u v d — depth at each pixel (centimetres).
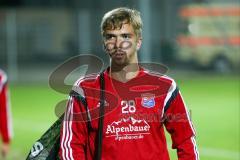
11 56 4356
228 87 3083
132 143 478
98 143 479
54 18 4903
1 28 4503
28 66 4416
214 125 1888
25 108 2359
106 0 4756
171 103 489
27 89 3059
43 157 493
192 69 4009
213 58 3969
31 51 4522
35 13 4894
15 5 5219
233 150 1470
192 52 3984
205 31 3953
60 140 489
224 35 3953
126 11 478
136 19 477
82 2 5006
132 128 479
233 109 2259
